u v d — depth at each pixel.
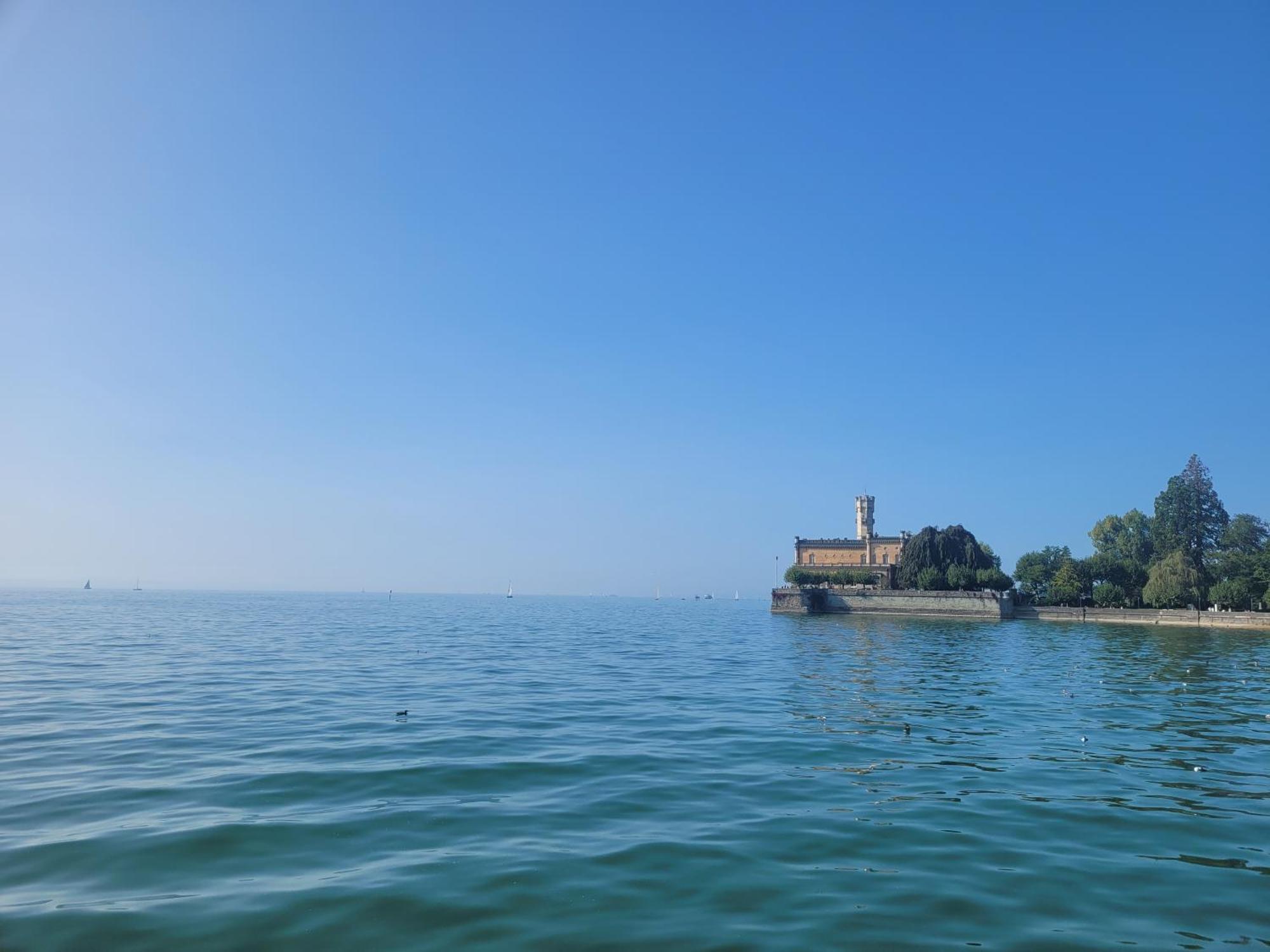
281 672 45.66
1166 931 13.38
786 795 21.33
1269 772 24.50
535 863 16.05
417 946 12.50
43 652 56.16
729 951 12.51
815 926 13.41
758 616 183.12
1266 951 12.68
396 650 63.41
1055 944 12.84
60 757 24.03
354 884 14.85
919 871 15.90
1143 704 38.84
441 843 17.19
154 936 12.67
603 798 20.83
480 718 31.80
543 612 193.25
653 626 121.06
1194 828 18.81
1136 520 177.38
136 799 19.83
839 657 65.88
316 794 20.61
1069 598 162.12
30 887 14.55
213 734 27.45
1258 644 92.06
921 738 29.17
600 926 13.30
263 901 14.05
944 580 169.50
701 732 29.67
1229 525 168.38
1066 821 19.28
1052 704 38.44
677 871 15.77
